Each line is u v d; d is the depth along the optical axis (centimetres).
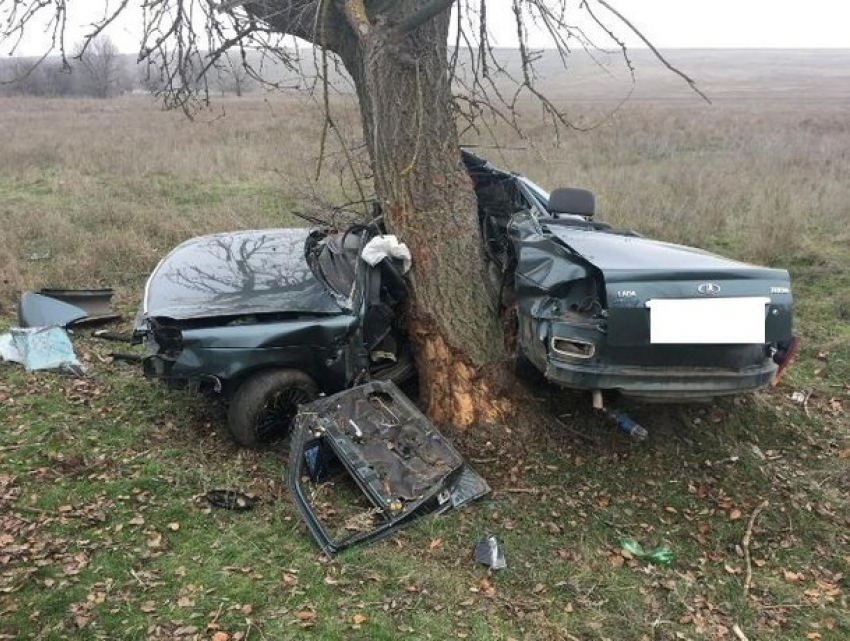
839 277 834
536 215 531
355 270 489
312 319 456
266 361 444
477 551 371
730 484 448
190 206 1098
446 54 442
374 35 371
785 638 341
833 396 577
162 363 441
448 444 424
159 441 464
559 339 411
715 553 396
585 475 444
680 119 2469
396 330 509
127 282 767
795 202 1062
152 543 363
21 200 1123
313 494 410
